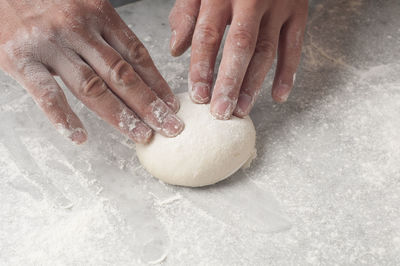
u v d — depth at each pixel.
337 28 0.57
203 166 0.44
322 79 0.53
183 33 0.49
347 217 0.43
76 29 0.44
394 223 0.43
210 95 0.46
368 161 0.47
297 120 0.50
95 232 0.43
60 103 0.43
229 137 0.45
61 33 0.44
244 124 0.46
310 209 0.44
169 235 0.43
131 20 0.60
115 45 0.46
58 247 0.42
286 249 0.42
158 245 0.42
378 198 0.44
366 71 0.53
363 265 0.41
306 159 0.47
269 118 0.50
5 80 0.54
